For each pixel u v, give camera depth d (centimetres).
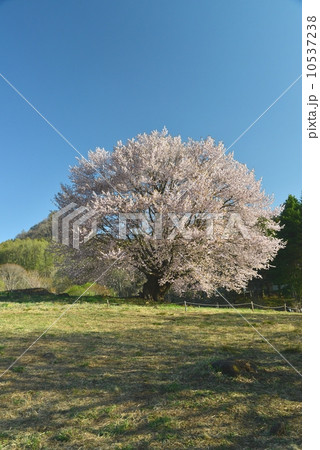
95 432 330
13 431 337
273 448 284
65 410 380
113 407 379
